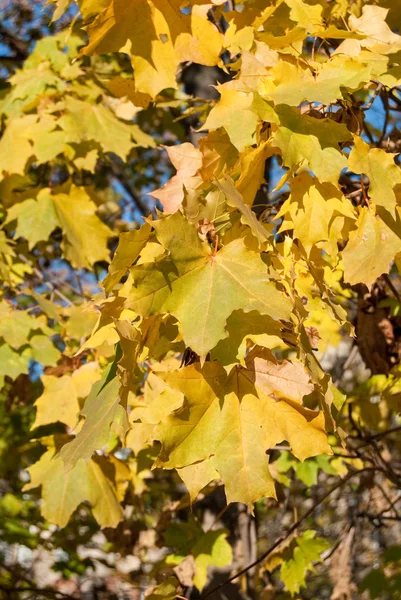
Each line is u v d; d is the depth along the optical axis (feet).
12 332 10.78
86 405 5.89
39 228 12.17
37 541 16.01
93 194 12.79
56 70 13.30
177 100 11.37
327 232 5.90
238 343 4.96
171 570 10.18
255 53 6.24
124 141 12.41
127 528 12.44
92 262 12.48
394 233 5.89
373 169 5.70
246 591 12.37
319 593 21.20
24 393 12.82
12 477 19.45
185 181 6.58
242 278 4.99
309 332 6.07
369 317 9.38
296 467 11.85
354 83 5.70
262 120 5.90
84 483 10.08
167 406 5.70
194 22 6.35
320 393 5.13
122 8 6.10
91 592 20.54
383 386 11.05
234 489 5.10
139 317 5.41
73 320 11.14
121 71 14.75
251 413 5.23
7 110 12.91
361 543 19.26
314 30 6.59
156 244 5.29
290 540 11.08
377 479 14.20
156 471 14.10
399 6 7.73
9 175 12.92
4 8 20.61
